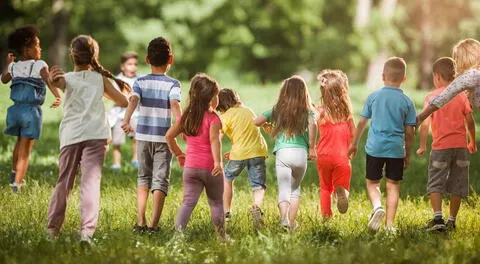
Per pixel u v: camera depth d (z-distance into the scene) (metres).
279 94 10.99
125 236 9.28
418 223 11.40
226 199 11.82
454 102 11.07
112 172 16.17
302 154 10.83
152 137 10.63
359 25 60.09
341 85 11.41
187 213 9.93
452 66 11.16
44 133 22.48
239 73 60.81
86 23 59.00
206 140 10.05
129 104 10.65
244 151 11.66
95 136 9.68
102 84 9.84
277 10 60.38
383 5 62.75
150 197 12.88
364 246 8.86
